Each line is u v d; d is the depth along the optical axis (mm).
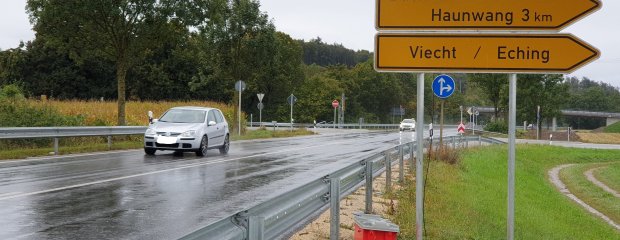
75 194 10539
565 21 6555
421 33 6629
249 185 12383
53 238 7207
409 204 11391
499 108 64938
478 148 34156
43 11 24141
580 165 37719
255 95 80062
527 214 16375
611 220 20688
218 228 3986
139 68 68500
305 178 13766
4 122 21125
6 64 66875
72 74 66188
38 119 22094
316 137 38625
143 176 13422
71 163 15969
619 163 38281
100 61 66750
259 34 38094
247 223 4395
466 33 6605
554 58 6555
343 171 8617
